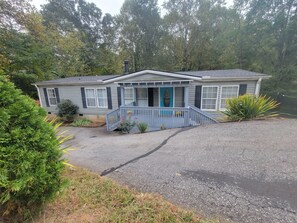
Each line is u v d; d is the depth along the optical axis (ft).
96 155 14.46
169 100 35.96
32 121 5.58
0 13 35.63
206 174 9.38
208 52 70.54
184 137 17.24
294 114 46.26
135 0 77.20
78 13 86.33
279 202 6.73
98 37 92.89
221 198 7.25
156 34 80.28
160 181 8.97
